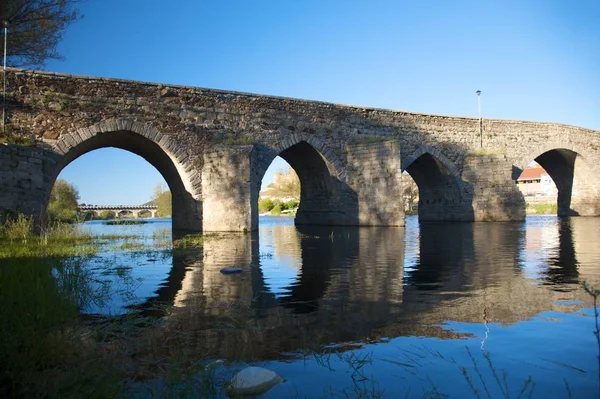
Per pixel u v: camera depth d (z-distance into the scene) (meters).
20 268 6.69
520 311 5.75
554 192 88.75
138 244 15.85
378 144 27.33
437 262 10.66
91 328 5.09
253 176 23.83
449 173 33.00
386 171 27.00
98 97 20.80
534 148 36.19
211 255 12.56
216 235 20.78
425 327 5.10
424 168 34.47
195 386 3.55
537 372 3.77
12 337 3.89
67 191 59.28
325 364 4.03
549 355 4.15
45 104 19.62
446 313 5.71
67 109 20.05
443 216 34.44
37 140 19.38
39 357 3.86
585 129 39.31
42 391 3.37
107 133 21.25
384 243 15.90
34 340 3.96
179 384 3.57
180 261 11.23
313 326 5.22
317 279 8.43
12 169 17.17
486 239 17.09
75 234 18.97
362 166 27.89
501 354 4.19
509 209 31.45
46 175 19.39
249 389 3.47
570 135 38.28
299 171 31.62
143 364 4.05
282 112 26.08
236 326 5.25
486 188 32.31
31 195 17.80
